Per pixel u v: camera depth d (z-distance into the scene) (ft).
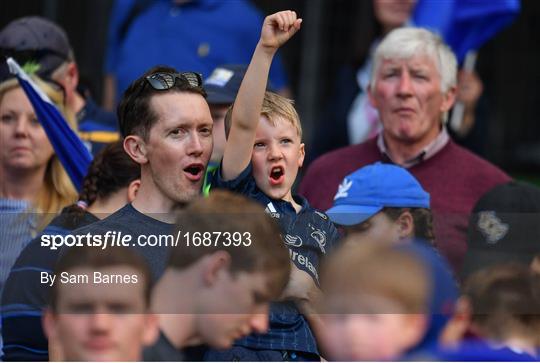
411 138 54.75
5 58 54.08
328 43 106.22
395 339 34.88
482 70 114.32
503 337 36.78
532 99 115.55
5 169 51.72
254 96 40.60
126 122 40.98
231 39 72.84
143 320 36.63
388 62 55.16
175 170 40.09
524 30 114.83
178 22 72.79
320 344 37.55
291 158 42.42
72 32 101.45
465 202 54.29
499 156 113.39
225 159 41.39
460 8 69.15
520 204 47.85
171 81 40.65
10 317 39.55
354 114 74.43
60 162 51.44
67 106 55.47
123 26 75.10
